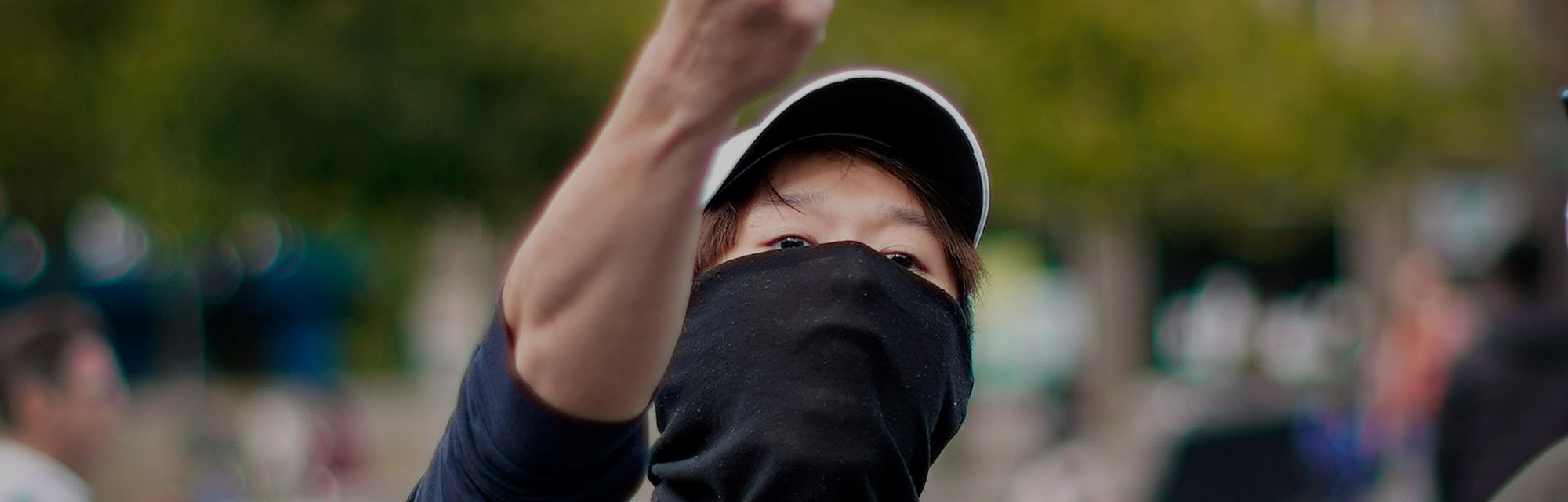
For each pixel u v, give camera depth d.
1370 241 22.59
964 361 2.25
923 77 11.30
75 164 14.74
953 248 2.31
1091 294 19.97
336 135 10.17
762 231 2.24
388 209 10.48
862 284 2.09
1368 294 22.62
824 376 2.03
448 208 10.77
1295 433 8.34
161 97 10.73
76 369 6.16
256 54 10.14
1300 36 14.20
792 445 1.98
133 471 11.19
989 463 19.17
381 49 10.15
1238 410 8.67
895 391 2.07
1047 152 12.34
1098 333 19.88
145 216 14.32
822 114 2.28
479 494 1.91
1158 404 14.48
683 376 2.10
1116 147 12.70
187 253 13.76
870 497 2.01
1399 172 15.98
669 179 1.66
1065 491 9.23
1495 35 16.84
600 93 10.16
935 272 2.28
